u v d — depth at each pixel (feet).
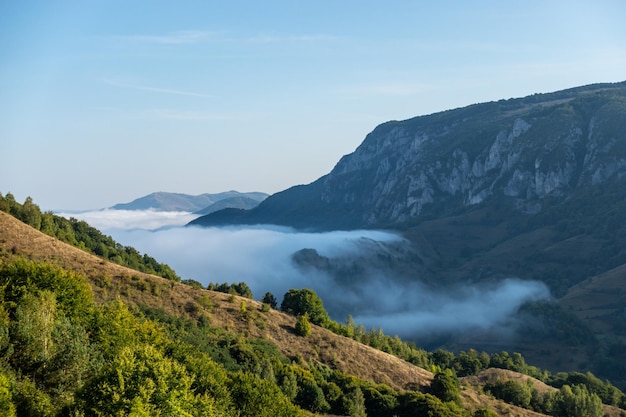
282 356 334.85
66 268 317.01
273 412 197.67
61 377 153.48
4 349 151.53
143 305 321.11
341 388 319.68
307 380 295.07
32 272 201.87
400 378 374.22
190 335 299.79
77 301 200.03
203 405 158.20
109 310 210.18
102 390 138.00
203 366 193.77
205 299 360.69
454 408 323.16
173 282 375.45
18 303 184.85
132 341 191.11
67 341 163.02
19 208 382.22
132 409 134.41
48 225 408.05
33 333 159.22
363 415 297.74
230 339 320.91
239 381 203.82
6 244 311.47
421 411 310.45
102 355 171.94
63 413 138.72
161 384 143.43
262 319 378.73
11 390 136.77
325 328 421.59
